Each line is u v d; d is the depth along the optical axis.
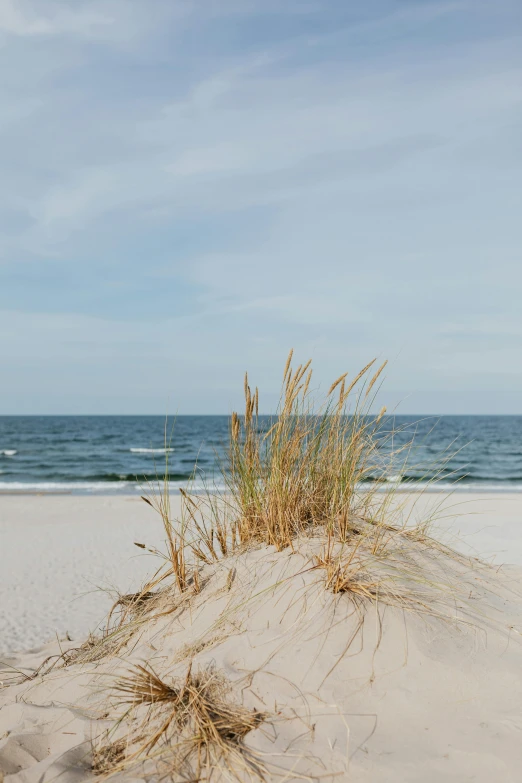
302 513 3.55
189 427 72.50
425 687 2.34
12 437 55.47
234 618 2.92
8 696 3.16
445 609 2.82
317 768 1.98
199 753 2.11
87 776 2.21
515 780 1.87
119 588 7.14
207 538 3.82
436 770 1.94
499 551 7.88
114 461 33.19
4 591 7.07
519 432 61.56
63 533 11.11
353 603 2.75
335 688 2.34
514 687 2.34
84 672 3.08
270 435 3.63
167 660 2.84
